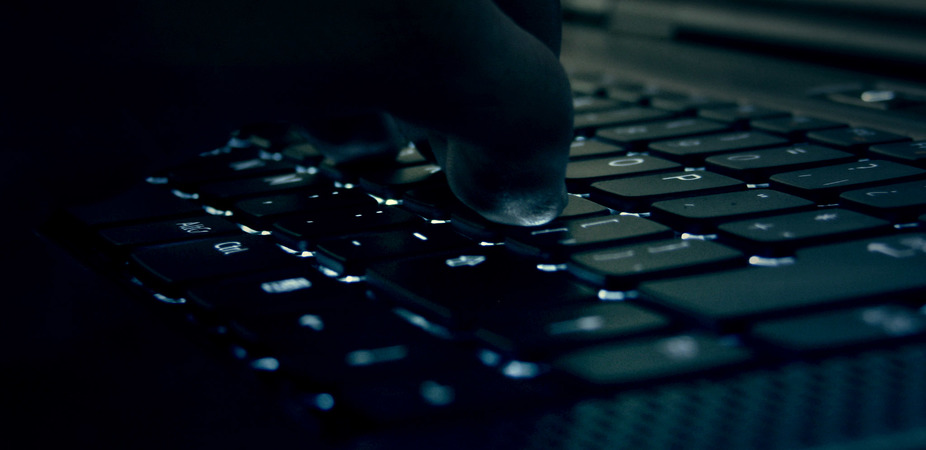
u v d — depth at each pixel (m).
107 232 0.28
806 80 0.36
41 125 0.27
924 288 0.24
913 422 0.22
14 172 0.28
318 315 0.25
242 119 0.27
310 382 0.23
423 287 0.25
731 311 0.24
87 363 0.28
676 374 0.23
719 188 0.28
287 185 0.31
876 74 0.37
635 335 0.24
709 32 0.42
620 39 0.46
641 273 0.25
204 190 0.30
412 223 0.28
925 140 0.30
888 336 0.23
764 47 0.40
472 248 0.27
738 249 0.26
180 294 0.26
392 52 0.26
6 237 0.28
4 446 0.27
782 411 0.22
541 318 0.24
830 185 0.28
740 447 0.22
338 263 0.26
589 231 0.27
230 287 0.26
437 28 0.25
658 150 0.31
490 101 0.26
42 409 0.27
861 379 0.23
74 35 0.27
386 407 0.23
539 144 0.26
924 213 0.27
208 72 0.27
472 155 0.26
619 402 0.23
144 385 0.27
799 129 0.32
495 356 0.24
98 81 0.27
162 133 0.27
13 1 0.27
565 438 0.22
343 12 0.26
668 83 0.37
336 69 0.26
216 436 0.26
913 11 0.37
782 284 0.25
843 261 0.25
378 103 0.26
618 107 0.35
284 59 0.26
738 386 0.23
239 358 0.24
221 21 0.26
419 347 0.24
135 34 0.27
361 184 0.30
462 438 0.22
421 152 0.29
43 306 0.29
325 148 0.31
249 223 0.29
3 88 0.27
